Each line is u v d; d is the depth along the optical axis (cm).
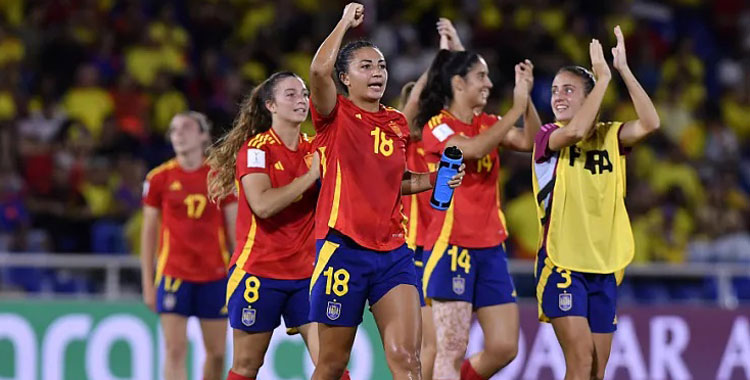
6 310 3172
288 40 4988
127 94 4394
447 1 5278
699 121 5209
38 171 3959
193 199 2784
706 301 3616
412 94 2448
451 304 2333
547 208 2191
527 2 5388
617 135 2189
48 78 4434
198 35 4850
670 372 3425
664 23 5634
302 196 2147
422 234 2462
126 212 3888
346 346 1888
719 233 4394
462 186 2341
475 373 2367
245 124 2217
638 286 3631
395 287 1856
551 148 2153
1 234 3703
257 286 2144
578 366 2125
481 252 2345
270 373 3225
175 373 2783
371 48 1883
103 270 3300
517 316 2355
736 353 3462
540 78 5025
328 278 1862
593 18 5488
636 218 4256
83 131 4075
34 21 4622
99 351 3197
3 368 3155
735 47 5688
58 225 3822
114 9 4772
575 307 2133
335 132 1869
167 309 2792
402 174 1894
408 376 1822
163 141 4362
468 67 2356
